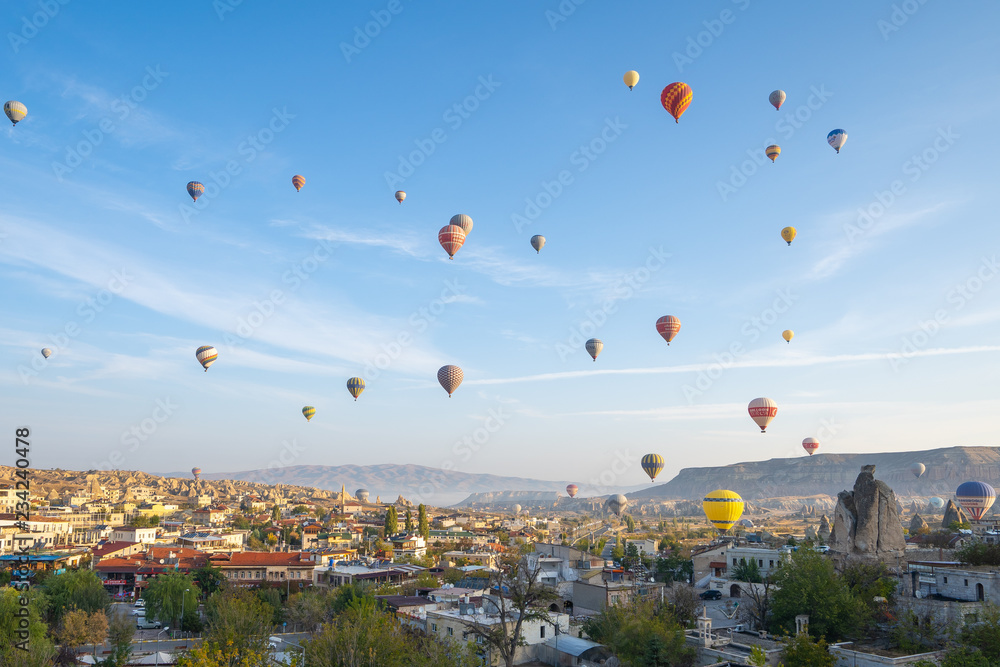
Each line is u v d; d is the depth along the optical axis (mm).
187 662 62500
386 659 65250
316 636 72000
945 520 177625
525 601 67938
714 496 112938
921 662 58344
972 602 69938
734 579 119750
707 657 69125
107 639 107188
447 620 80125
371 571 149250
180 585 123188
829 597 74562
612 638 73375
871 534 91750
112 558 168750
